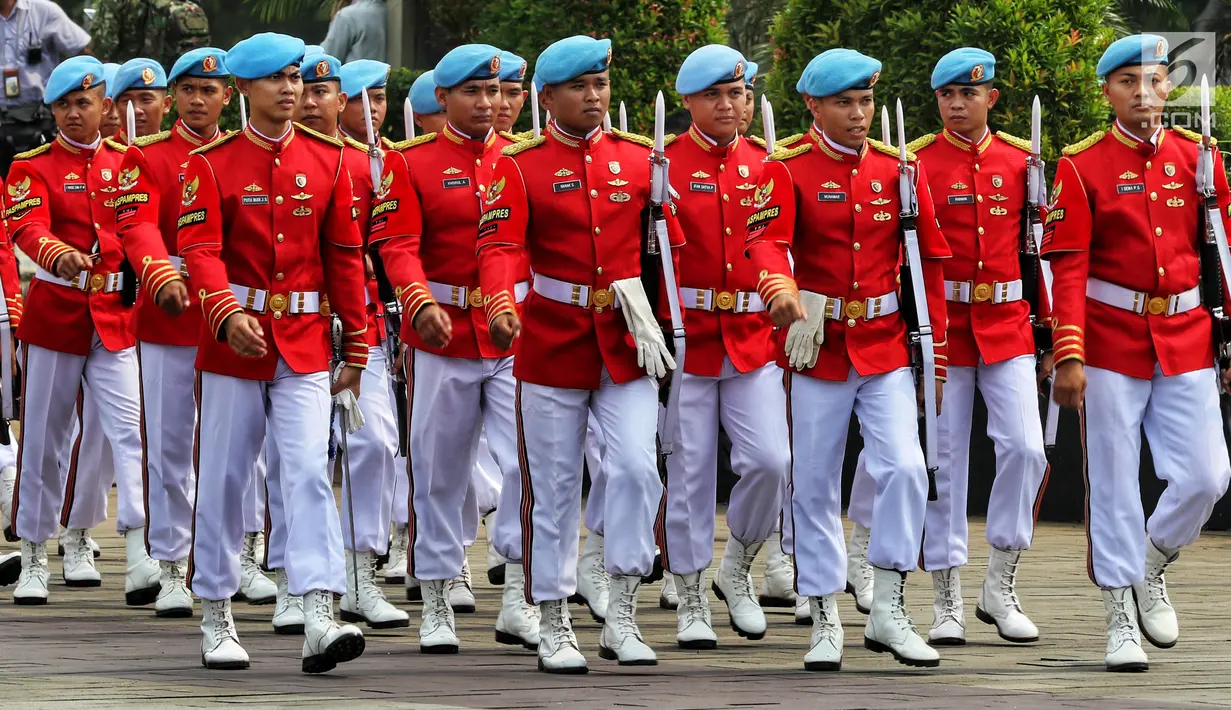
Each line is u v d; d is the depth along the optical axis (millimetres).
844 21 24391
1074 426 23391
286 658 13406
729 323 15000
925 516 14516
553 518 12938
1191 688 12188
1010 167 15414
